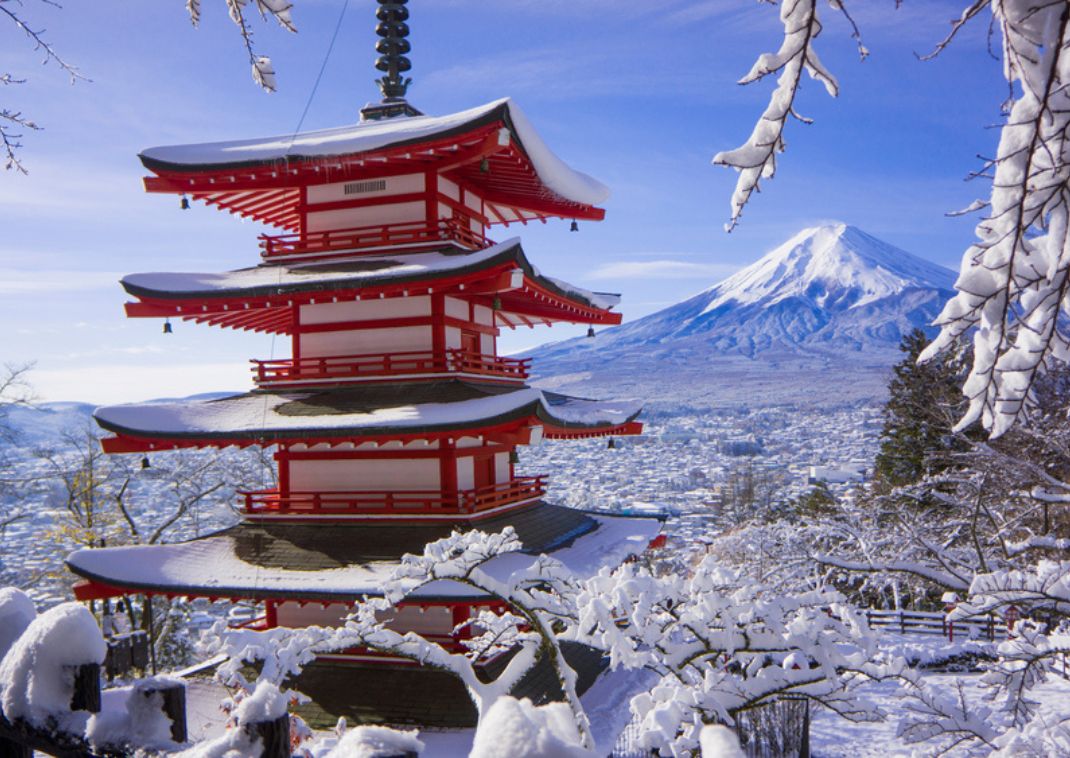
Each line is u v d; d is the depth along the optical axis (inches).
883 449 2108.8
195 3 183.5
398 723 763.4
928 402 1358.3
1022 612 353.1
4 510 1686.8
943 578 358.0
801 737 684.1
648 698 365.4
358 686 815.7
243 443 855.7
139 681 136.1
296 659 474.9
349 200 941.8
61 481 1732.3
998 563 799.1
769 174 122.3
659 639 391.5
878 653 405.4
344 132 954.7
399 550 824.3
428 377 880.9
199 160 900.0
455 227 923.4
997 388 120.3
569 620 436.1
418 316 895.1
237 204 1023.6
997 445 920.9
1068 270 113.7
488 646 618.8
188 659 1744.6
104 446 880.9
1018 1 105.3
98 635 147.3
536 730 68.4
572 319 1154.7
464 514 838.5
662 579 403.9
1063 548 363.6
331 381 908.6
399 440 821.2
